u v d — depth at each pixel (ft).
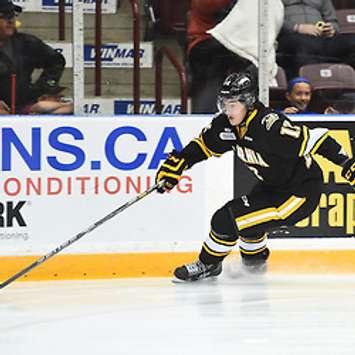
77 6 60.18
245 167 60.85
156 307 51.57
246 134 53.21
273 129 52.44
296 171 54.54
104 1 71.92
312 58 69.41
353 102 67.31
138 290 55.98
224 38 65.77
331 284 57.62
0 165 58.34
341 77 67.87
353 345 43.70
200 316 49.52
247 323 47.91
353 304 52.29
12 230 58.65
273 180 54.60
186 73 67.77
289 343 44.06
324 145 53.36
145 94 70.03
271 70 65.62
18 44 63.36
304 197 54.80
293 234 61.16
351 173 53.47
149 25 72.64
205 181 60.44
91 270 59.62
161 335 45.65
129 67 70.64
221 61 66.54
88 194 59.47
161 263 60.18
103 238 59.67
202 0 66.39
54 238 59.21
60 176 59.11
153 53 71.15
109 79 70.28
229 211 55.52
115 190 59.72
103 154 59.52
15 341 44.65
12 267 58.65
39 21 71.67
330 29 69.56
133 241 59.93
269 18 64.64
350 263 61.67
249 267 58.80
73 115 59.41
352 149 61.52
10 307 51.80
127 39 71.97
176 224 60.29
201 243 60.54
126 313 50.29
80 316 49.70
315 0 70.33
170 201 60.18
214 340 44.65
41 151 58.80
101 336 45.52
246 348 43.19
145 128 59.82
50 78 64.13
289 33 68.95
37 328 47.16
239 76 52.54
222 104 52.65
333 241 61.52
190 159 55.11
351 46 70.23
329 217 61.41
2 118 58.23
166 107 68.39
